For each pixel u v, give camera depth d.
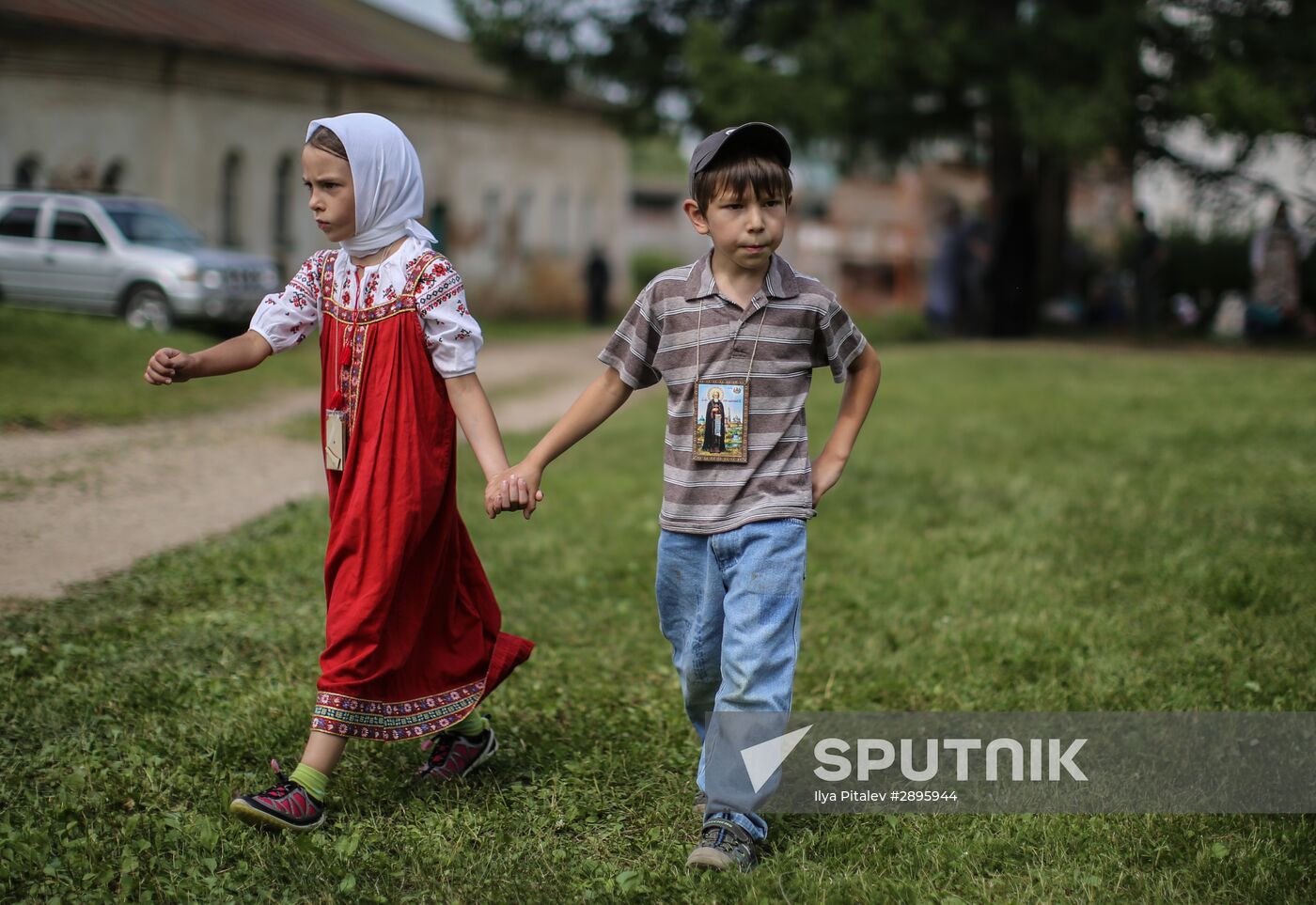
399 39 34.66
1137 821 3.76
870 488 8.98
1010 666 5.20
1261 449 10.16
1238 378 15.55
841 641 5.66
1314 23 21.73
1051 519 7.71
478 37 26.31
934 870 3.51
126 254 18.30
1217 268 28.27
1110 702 4.70
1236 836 3.65
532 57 27.09
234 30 25.52
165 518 7.95
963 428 11.90
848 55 21.86
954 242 25.84
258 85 25.64
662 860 3.58
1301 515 7.62
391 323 3.73
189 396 13.91
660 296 3.66
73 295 18.53
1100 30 21.39
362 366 3.74
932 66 21.55
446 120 32.47
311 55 26.88
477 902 3.29
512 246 35.94
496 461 3.67
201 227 24.22
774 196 3.48
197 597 6.13
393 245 3.80
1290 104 20.88
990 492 8.76
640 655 5.54
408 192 3.79
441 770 4.07
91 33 21.39
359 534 3.70
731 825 3.52
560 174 38.16
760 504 3.55
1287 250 22.31
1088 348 21.97
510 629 5.86
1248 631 5.47
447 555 3.89
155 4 24.52
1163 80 22.45
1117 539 7.15
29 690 4.66
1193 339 23.53
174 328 18.25
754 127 3.45
